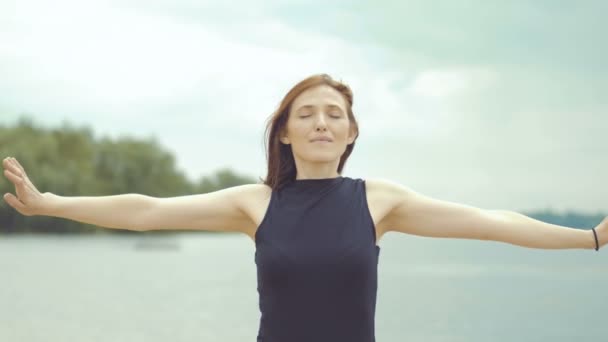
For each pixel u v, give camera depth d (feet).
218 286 69.15
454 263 98.48
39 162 292.61
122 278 78.48
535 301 54.65
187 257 127.65
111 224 13.65
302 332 13.23
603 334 39.99
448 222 13.87
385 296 59.57
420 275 79.97
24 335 39.47
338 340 13.23
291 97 14.15
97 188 304.30
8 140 293.43
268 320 13.53
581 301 54.13
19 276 79.46
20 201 13.21
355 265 13.20
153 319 45.34
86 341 37.96
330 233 13.39
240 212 14.28
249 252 151.84
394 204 13.97
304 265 13.19
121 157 333.21
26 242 197.67
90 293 61.62
